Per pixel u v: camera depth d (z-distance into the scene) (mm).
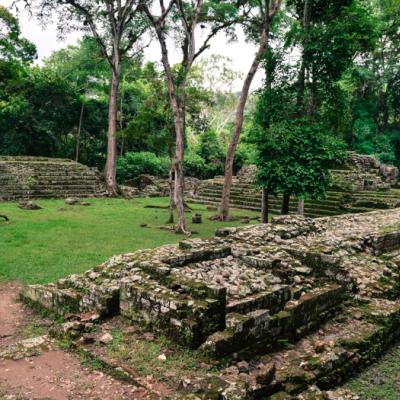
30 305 7164
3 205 20266
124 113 36469
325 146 13820
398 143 31781
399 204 19047
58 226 14602
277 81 15242
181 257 7430
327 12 16078
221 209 18062
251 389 4262
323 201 21000
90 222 15922
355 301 7496
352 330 6590
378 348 6355
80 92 36781
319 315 6734
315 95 15211
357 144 30328
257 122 15547
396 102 32094
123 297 6191
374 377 5680
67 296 6621
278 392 4492
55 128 34062
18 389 4477
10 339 5938
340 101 15422
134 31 26422
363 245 9898
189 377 4582
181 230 14289
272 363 4832
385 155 29250
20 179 24438
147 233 13938
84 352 5254
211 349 4984
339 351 5621
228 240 8883
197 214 17062
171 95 14805
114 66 25922
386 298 7777
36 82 32062
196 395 4141
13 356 5172
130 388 4574
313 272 8078
